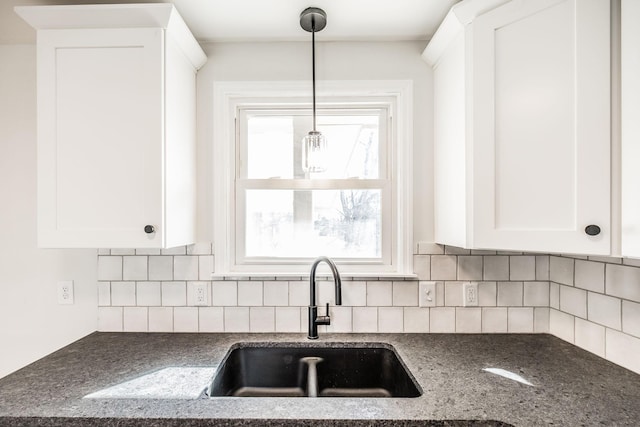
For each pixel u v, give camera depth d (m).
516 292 1.42
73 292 1.45
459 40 1.16
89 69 1.14
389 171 1.51
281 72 1.47
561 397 0.89
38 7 1.09
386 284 1.43
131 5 1.09
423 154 1.46
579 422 0.78
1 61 1.46
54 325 1.46
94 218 1.14
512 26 1.01
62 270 1.46
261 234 1.54
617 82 0.88
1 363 1.46
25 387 0.94
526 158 0.99
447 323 1.42
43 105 1.14
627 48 0.85
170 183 1.19
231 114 1.50
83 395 0.90
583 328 1.23
